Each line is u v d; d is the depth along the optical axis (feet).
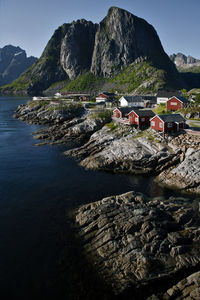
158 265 70.64
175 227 86.38
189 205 108.37
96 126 250.98
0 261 77.87
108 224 87.25
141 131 199.41
